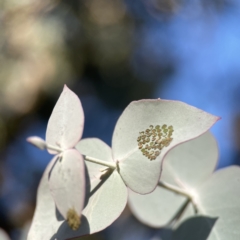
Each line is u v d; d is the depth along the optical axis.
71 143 0.29
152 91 0.90
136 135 0.30
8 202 0.76
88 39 0.91
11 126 0.85
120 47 0.92
